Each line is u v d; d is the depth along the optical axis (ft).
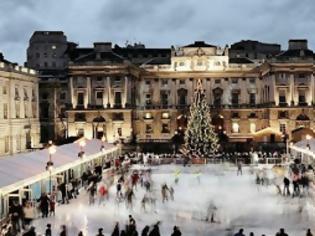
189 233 138.00
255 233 136.77
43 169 176.45
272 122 417.49
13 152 331.36
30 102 374.43
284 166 281.33
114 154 328.70
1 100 315.99
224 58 456.04
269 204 181.47
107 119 420.77
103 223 151.94
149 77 458.91
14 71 334.44
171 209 173.78
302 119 414.41
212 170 289.74
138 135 451.12
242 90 456.04
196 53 455.63
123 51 543.80
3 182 141.79
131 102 428.97
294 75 416.05
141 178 233.76
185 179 252.42
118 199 189.67
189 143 338.13
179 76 457.68
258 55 592.60
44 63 617.62
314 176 237.66
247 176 261.85
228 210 170.91
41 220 156.15
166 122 451.12
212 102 456.86
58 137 433.07
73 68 421.59
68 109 420.36
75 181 208.64
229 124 450.71
